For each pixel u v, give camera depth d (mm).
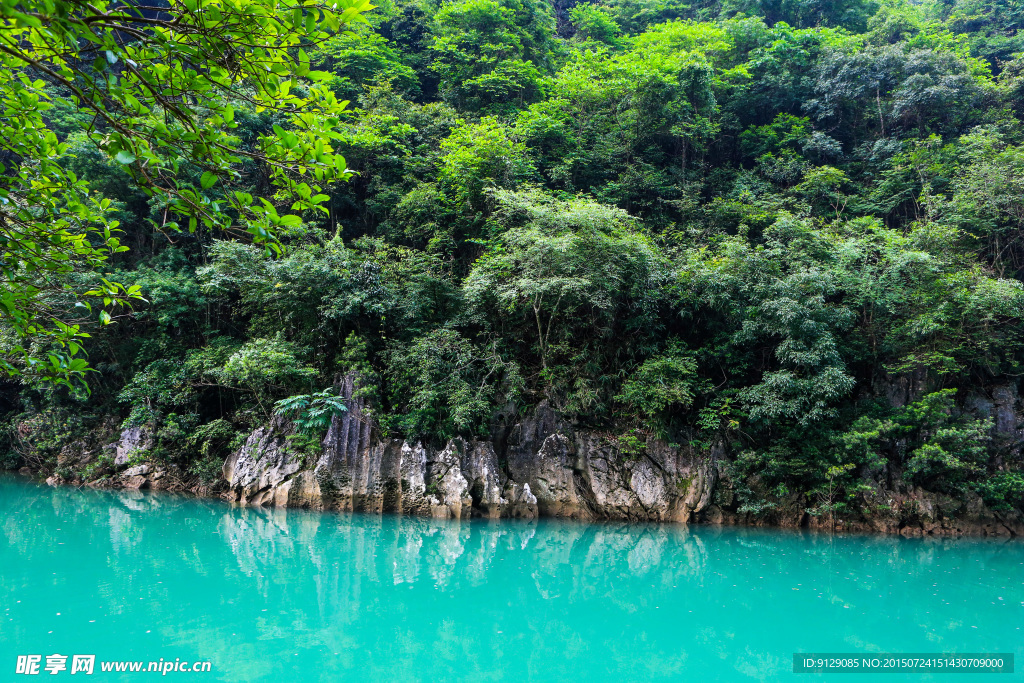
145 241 22375
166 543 13445
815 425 17031
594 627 9242
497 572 12383
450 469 16766
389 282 19000
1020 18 29703
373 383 17734
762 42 27344
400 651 7980
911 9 32500
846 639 8797
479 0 27016
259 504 17422
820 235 18531
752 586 11664
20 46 3176
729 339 18109
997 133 21141
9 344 13836
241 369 17391
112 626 8219
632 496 16953
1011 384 17906
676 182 23641
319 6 2957
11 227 3879
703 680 7195
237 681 6645
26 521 15477
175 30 3000
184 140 3117
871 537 15977
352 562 12555
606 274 17484
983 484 16422
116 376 21391
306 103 3283
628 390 17359
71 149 19016
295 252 18734
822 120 25797
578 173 23375
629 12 35188
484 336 19328
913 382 17812
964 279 16969
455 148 21359
